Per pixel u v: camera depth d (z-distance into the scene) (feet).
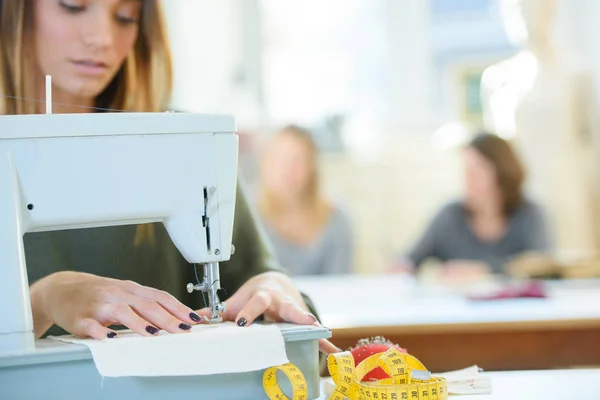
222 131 4.98
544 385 5.17
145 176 4.83
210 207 4.97
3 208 4.57
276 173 17.19
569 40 18.56
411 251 16.44
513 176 15.96
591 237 18.54
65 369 4.21
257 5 19.69
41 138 4.66
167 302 4.82
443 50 19.49
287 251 17.28
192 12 19.57
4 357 4.15
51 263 5.88
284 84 19.72
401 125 19.45
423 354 9.11
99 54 6.17
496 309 10.00
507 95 18.93
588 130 18.49
